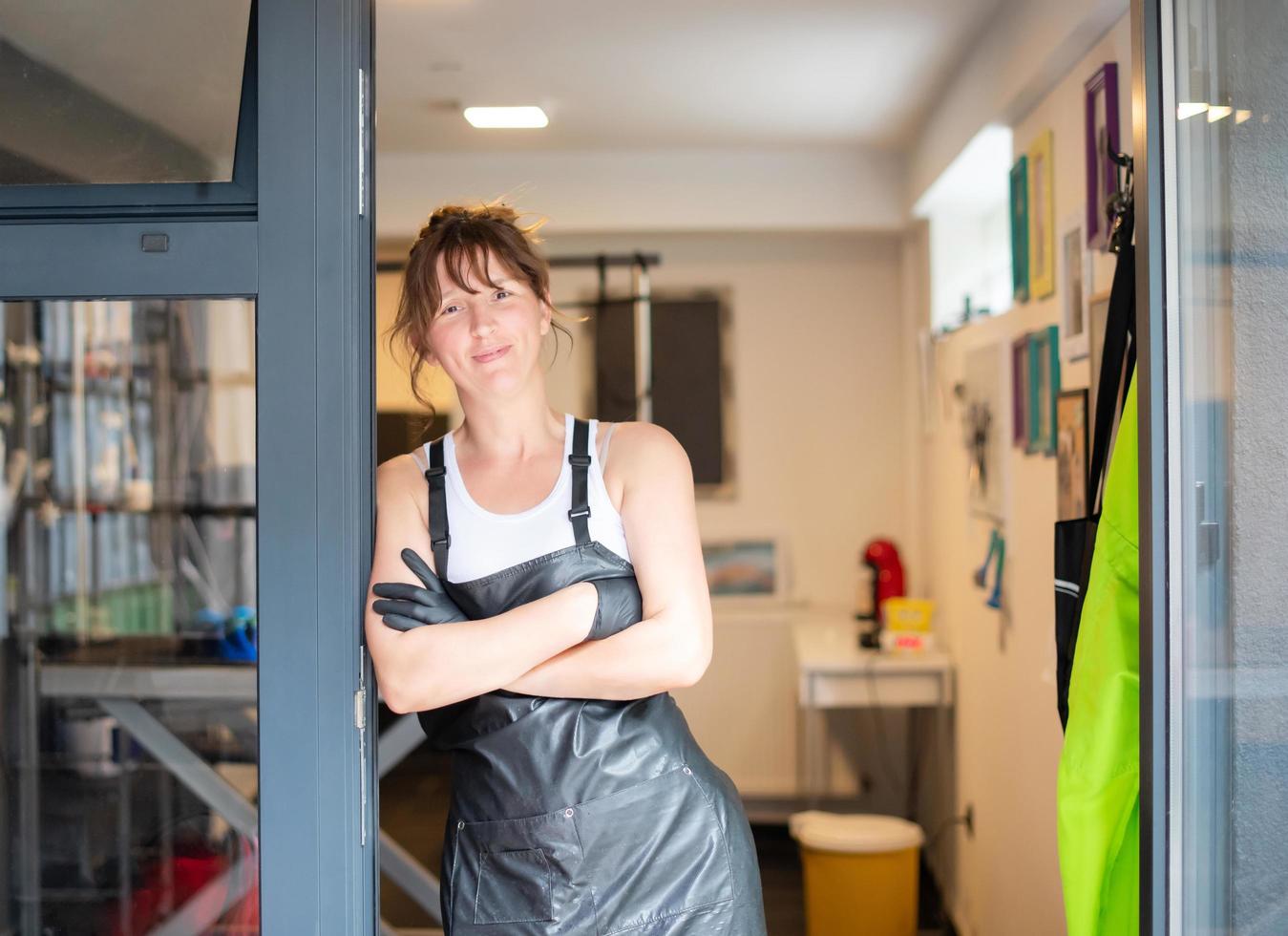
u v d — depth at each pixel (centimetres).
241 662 160
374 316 165
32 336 160
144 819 161
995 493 338
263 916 156
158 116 158
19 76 159
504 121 411
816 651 425
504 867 159
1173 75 160
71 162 158
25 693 161
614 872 158
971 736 377
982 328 360
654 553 161
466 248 161
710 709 503
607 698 157
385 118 412
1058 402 274
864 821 375
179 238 157
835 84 374
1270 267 141
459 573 162
